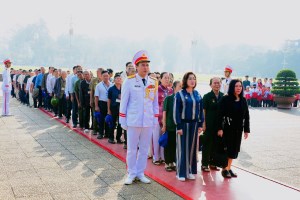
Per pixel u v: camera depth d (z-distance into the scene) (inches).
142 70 206.4
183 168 215.3
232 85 219.8
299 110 736.3
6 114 484.4
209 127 234.2
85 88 365.7
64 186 198.5
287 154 306.7
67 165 241.8
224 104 220.2
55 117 475.2
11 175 216.2
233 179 224.5
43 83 547.5
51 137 338.0
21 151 278.5
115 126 318.7
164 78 264.8
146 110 206.8
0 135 341.1
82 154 274.4
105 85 332.5
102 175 221.3
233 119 219.6
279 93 758.5
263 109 748.6
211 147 237.0
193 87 216.1
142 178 211.5
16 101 701.9
